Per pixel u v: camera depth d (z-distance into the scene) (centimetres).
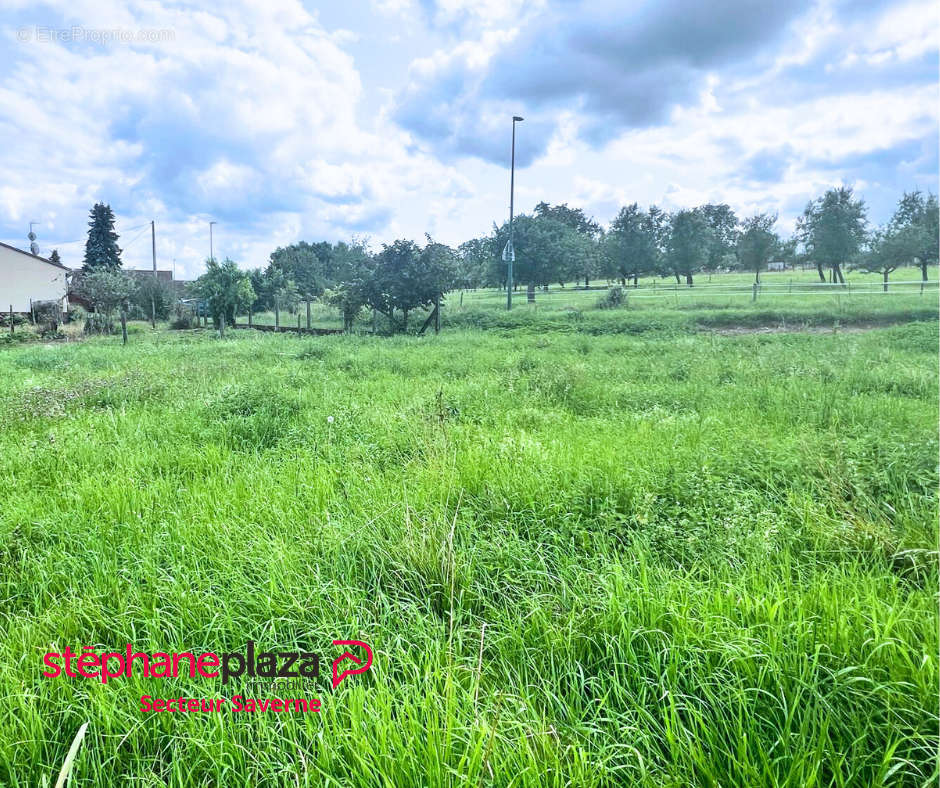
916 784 179
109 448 543
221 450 541
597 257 4447
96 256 5222
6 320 3011
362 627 256
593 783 174
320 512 373
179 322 2916
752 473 430
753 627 226
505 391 772
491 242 4122
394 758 180
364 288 2050
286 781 184
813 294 2725
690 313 2150
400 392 812
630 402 731
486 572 300
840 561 308
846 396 718
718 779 180
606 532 344
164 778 201
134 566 317
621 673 227
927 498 362
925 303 2055
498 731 191
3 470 489
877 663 214
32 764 201
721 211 5862
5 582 314
